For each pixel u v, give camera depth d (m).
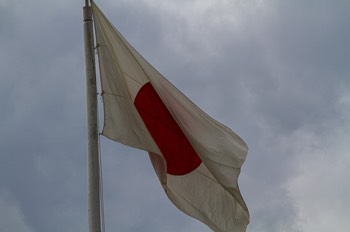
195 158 12.74
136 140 11.67
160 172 11.70
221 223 12.77
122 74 12.23
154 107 12.56
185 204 12.59
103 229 11.00
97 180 11.18
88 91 11.84
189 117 12.74
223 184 12.74
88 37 12.19
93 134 11.52
